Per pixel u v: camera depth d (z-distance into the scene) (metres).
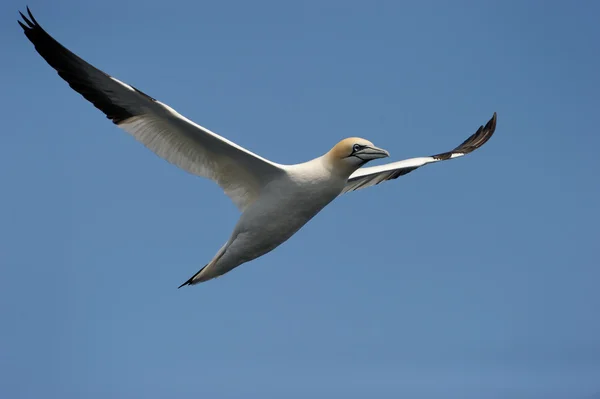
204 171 16.89
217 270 17.67
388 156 16.56
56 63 15.66
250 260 17.64
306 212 16.94
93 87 15.67
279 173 16.55
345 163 16.70
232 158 16.61
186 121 15.61
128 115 16.06
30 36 15.47
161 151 16.48
